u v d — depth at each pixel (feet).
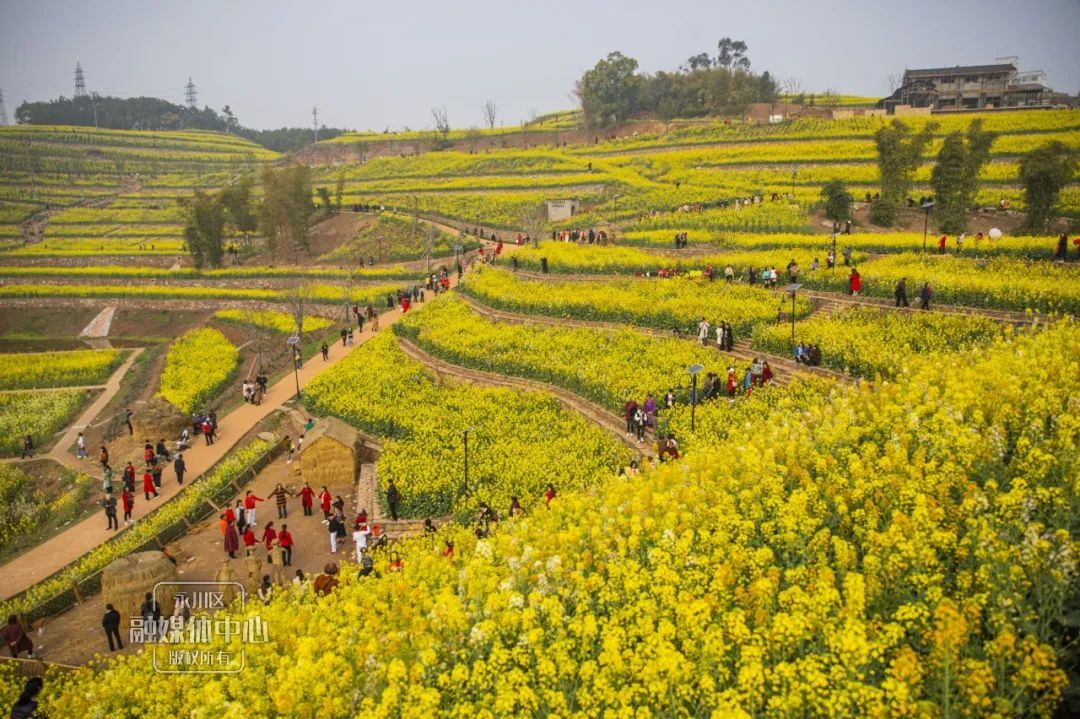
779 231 181.37
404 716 37.06
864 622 34.73
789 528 43.01
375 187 345.72
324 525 91.20
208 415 128.06
